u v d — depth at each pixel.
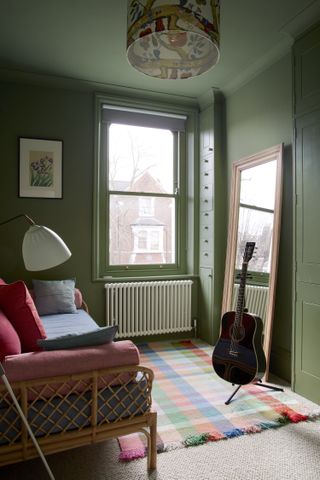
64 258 1.67
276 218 2.82
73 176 3.52
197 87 3.60
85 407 1.54
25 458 1.43
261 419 2.11
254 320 2.36
